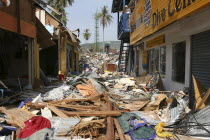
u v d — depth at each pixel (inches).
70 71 815.7
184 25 278.2
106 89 381.7
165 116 219.1
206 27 226.2
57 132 172.2
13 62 495.8
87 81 391.5
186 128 174.4
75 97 300.8
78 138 163.3
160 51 435.5
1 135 167.8
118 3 858.1
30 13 353.4
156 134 172.4
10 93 293.4
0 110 216.7
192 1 188.5
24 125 179.6
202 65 251.0
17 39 465.4
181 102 231.9
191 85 277.0
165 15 263.9
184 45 310.7
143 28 403.9
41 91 337.4
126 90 384.8
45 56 636.1
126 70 901.2
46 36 410.0
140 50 657.0
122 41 836.6
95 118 206.8
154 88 378.3
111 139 153.6
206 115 172.6
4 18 265.3
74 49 925.2
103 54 1919.3
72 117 208.8
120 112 208.1
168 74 374.6
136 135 168.4
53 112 221.3
